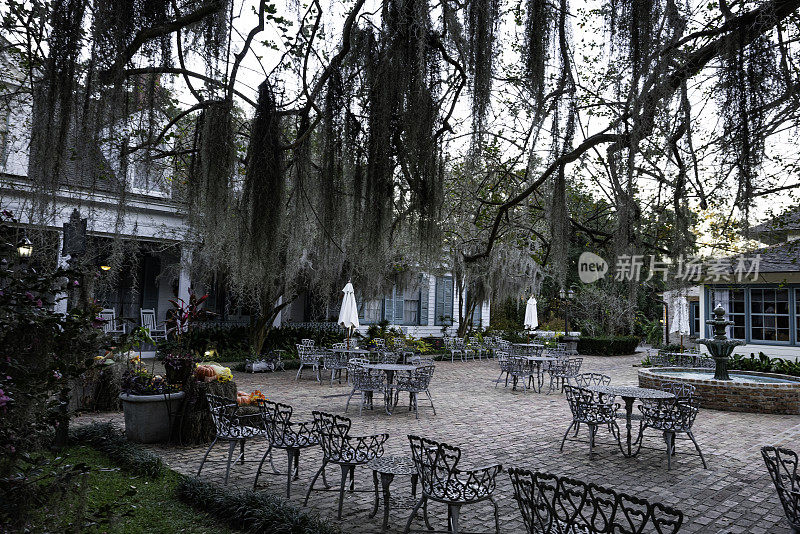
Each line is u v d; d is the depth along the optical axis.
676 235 3.07
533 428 6.58
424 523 3.47
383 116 2.90
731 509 3.91
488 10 2.67
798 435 6.45
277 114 3.25
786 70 2.55
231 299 12.09
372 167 3.06
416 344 15.80
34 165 2.69
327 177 3.31
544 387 10.45
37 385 1.87
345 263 9.02
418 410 7.63
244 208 3.25
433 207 3.17
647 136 2.72
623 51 2.61
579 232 4.14
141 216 9.48
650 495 4.20
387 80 2.89
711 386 8.36
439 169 3.24
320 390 9.01
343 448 3.66
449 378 11.56
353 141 3.25
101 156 2.90
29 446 1.97
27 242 2.28
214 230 3.38
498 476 4.56
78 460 4.49
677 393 5.93
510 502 3.98
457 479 3.16
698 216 3.31
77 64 2.50
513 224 4.42
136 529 3.23
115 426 5.76
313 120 3.55
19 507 1.77
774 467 2.98
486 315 20.38
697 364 11.62
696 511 3.86
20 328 1.89
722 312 8.74
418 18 2.71
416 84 2.81
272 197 3.19
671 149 2.83
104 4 2.41
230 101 3.05
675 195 2.91
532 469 4.80
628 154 2.73
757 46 2.45
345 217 3.74
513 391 9.79
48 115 2.50
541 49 2.71
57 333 2.00
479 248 6.88
